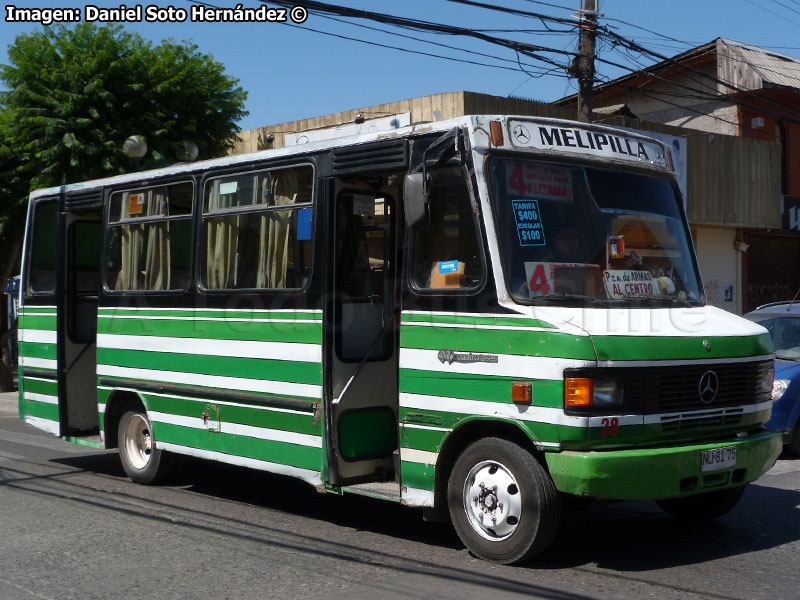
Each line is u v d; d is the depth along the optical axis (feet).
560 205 19.84
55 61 49.19
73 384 31.09
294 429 22.34
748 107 69.36
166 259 27.04
